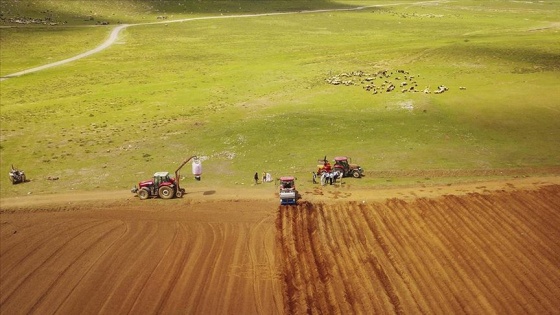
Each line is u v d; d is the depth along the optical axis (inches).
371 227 1478.8
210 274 1264.8
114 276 1264.8
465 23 7066.9
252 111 2785.4
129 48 5423.2
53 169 2046.0
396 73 3526.1
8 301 1175.0
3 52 5108.3
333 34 6250.0
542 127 2365.9
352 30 6599.4
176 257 1347.2
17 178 1900.8
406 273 1233.4
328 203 1659.7
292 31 6550.2
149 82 3769.7
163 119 2726.4
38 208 1672.0
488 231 1429.6
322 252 1349.7
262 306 1133.7
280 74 3786.9
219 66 4333.2
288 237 1434.5
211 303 1147.3
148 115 2827.3
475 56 3858.3
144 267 1301.7
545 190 1697.8
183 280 1240.8
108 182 1895.9
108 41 5846.5
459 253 1315.2
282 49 5147.6
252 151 2186.3
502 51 3944.4
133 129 2566.4
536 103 2706.7
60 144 2365.9
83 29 6584.6
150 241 1438.2
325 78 3499.0
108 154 2209.6
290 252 1357.0
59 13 7416.3
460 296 1137.4
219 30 6658.5
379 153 2114.9
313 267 1278.3
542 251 1317.7
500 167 1937.7
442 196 1678.2
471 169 1926.7
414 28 6663.4
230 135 2380.7
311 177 1898.4
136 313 1118.4
